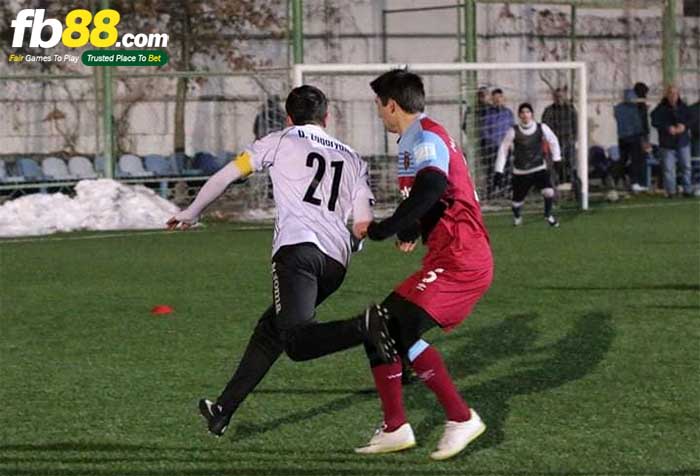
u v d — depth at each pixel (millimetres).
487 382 17172
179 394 16703
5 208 40688
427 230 13531
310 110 13820
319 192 13430
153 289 26531
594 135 53500
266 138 13672
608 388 16703
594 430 14531
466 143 47062
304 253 13203
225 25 46906
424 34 51000
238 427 14883
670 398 16109
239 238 37594
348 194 13609
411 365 13422
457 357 18891
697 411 15406
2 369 18375
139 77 43938
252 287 26719
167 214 42250
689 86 55875
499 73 52188
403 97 13453
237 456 13602
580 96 44812
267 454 13680
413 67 41656
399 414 13562
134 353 19531
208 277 28406
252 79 47625
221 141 47469
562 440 14109
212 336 20938
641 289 25516
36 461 13461
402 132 13602
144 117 46281
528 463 13188
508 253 32250
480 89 46656
